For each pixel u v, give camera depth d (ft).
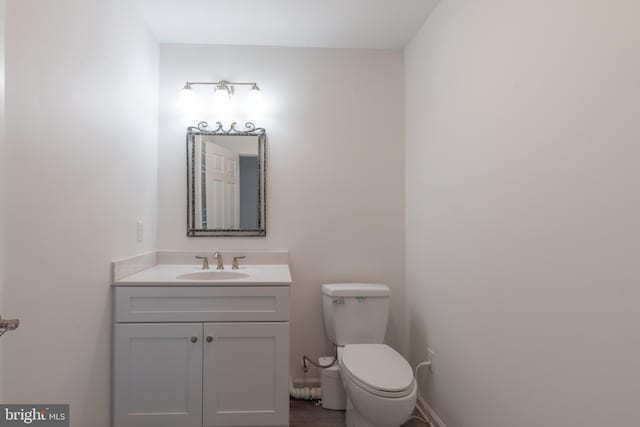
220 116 8.21
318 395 7.75
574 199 3.49
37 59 3.94
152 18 7.13
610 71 3.10
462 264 5.75
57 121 4.32
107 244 5.70
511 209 4.49
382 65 8.50
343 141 8.40
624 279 2.97
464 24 5.69
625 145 2.96
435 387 6.75
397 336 8.43
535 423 4.05
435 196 6.81
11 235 3.60
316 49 8.41
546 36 3.88
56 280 4.35
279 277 6.67
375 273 8.39
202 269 7.50
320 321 8.27
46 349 4.17
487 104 5.03
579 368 3.43
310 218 8.30
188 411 6.04
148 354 5.99
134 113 6.72
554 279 3.75
